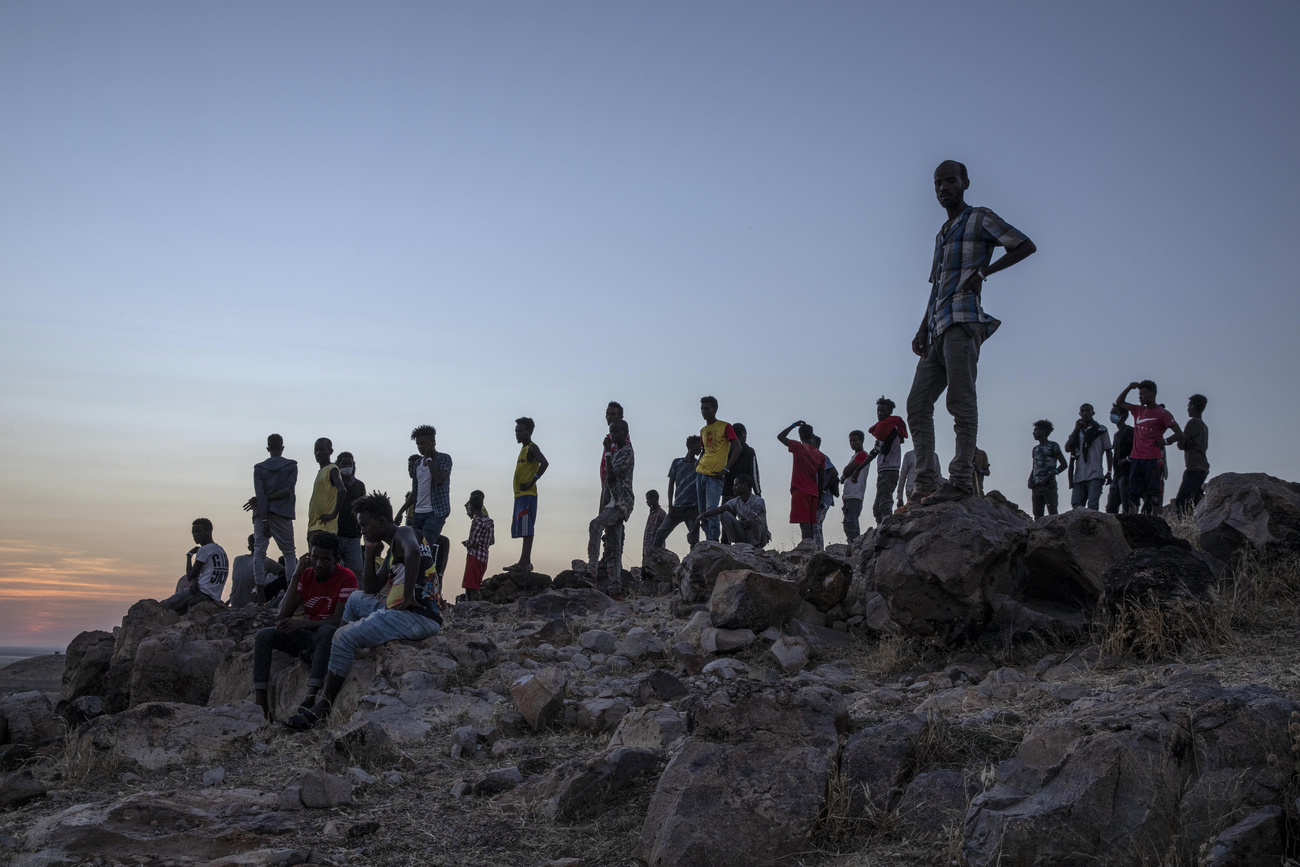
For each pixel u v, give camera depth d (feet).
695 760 13.00
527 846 13.44
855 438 45.01
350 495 34.55
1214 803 10.88
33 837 14.20
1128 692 14.42
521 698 19.56
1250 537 22.21
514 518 38.73
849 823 12.45
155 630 32.22
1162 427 37.04
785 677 22.02
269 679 23.66
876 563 22.03
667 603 32.37
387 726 19.65
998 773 12.19
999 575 21.45
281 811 15.24
